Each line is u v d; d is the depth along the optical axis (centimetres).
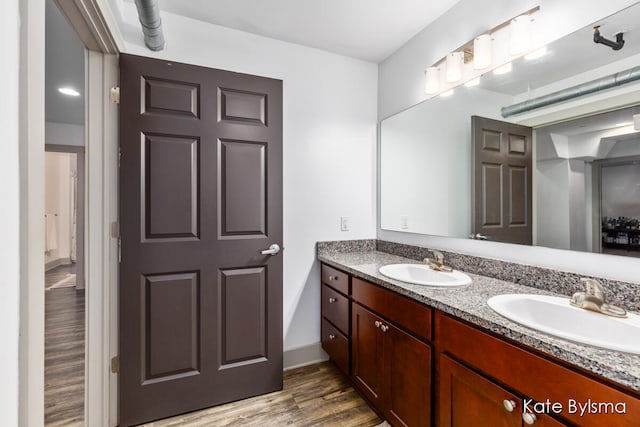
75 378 198
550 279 129
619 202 112
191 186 168
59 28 191
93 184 153
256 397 182
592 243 120
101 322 154
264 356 186
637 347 75
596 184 119
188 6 178
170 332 165
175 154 164
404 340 136
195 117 168
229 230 176
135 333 157
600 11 118
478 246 166
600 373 70
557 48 131
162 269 162
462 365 109
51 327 276
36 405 68
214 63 194
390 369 147
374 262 195
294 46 218
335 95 232
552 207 133
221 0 172
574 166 125
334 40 214
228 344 177
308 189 224
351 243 237
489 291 129
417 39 207
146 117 158
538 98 138
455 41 178
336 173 233
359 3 175
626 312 99
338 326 197
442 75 187
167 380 164
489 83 159
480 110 164
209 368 173
